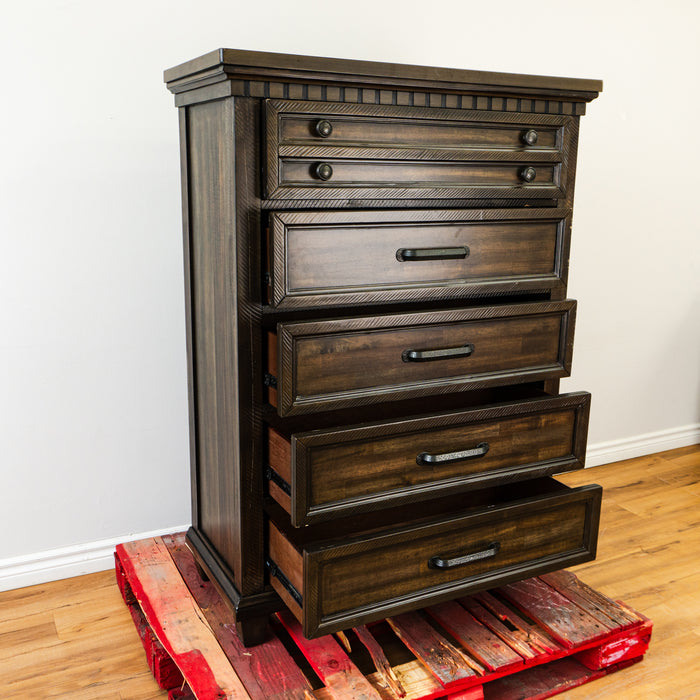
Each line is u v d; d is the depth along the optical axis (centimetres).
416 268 135
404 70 124
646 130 236
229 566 145
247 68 114
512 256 145
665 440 269
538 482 158
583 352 243
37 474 173
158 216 175
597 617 148
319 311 138
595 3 220
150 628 146
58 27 157
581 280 236
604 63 225
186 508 192
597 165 229
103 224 169
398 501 133
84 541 181
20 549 174
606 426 255
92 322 172
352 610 127
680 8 233
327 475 125
